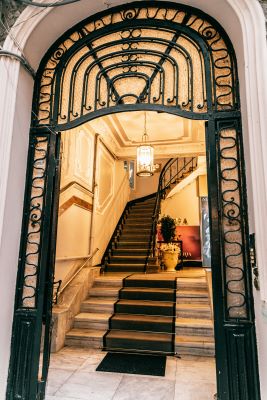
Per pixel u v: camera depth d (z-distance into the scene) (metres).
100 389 2.46
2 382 1.93
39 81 2.43
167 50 2.25
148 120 4.81
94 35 2.39
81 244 4.70
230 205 1.96
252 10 1.87
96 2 2.26
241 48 1.96
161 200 7.98
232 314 1.83
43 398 1.97
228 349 1.77
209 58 2.16
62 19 2.31
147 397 2.34
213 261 1.89
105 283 4.66
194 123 4.84
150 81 2.22
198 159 6.40
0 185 2.02
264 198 1.62
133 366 2.95
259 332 1.69
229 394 1.70
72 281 4.28
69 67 2.43
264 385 1.59
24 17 2.21
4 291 1.99
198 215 7.80
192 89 2.13
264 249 1.58
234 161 2.00
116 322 3.74
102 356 3.22
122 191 7.77
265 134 1.67
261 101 1.71
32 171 2.31
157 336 3.50
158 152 5.76
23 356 2.01
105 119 4.80
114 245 6.49
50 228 2.21
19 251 2.18
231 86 2.09
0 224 1.97
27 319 2.07
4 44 2.21
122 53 2.31
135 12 2.33
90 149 5.11
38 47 2.37
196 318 3.82
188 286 4.43
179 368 2.91
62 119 2.33
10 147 2.09
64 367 2.91
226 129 2.05
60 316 3.47
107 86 2.28
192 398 2.32
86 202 4.95
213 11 2.12
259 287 1.60
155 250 6.50
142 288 4.52
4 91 2.14
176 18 2.27
